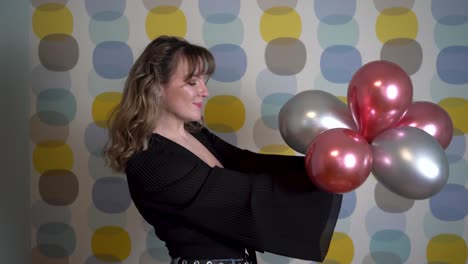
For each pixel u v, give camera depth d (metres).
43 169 1.92
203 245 1.22
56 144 1.91
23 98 1.86
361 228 1.86
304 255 1.12
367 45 1.81
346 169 0.98
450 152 1.83
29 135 1.91
